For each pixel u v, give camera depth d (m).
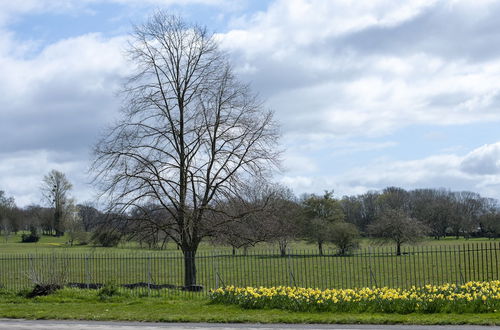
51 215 103.12
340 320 15.59
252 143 26.78
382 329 14.30
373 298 17.31
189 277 25.55
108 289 22.12
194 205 26.17
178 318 16.77
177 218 26.12
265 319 16.16
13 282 31.64
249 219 26.14
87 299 21.52
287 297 18.23
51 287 22.92
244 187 26.52
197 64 27.42
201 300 20.48
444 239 96.31
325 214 63.38
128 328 15.48
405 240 60.38
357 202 110.31
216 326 15.50
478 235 101.44
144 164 25.95
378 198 109.06
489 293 16.66
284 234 28.48
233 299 19.28
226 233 25.98
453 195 114.81
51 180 94.56
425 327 14.38
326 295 18.11
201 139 26.62
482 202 114.19
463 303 16.48
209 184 26.59
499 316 15.37
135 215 26.28
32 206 116.25
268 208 26.55
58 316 17.69
